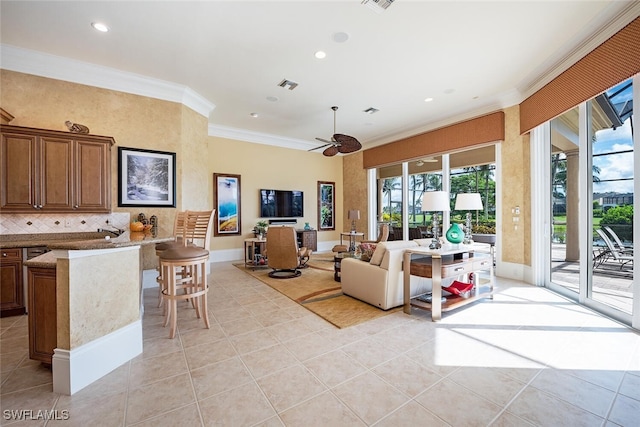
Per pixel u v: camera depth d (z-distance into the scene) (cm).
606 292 326
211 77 404
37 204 319
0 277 301
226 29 295
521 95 443
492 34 303
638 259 263
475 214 557
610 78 272
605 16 265
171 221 429
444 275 297
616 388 179
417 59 354
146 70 383
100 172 351
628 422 149
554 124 411
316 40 315
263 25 288
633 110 261
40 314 191
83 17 274
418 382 187
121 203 390
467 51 337
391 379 191
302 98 479
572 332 263
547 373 197
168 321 290
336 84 426
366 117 573
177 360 216
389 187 737
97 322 193
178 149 436
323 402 167
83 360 182
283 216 745
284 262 478
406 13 271
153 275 432
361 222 798
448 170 577
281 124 625
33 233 341
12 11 264
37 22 281
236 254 675
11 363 210
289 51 336
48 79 351
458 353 226
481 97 471
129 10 265
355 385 184
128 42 318
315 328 277
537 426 147
